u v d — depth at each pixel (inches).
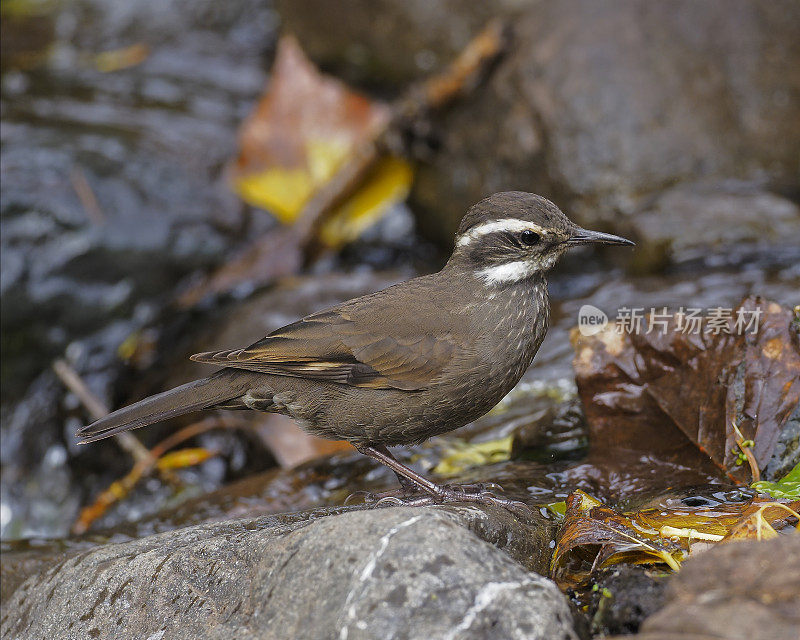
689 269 520.4
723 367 326.6
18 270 564.4
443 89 616.4
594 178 562.9
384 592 215.9
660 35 593.3
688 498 307.3
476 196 601.6
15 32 764.0
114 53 751.1
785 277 490.6
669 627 200.7
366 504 324.2
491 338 329.7
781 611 200.1
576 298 508.4
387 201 630.5
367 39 670.5
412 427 339.6
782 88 581.9
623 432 342.0
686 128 570.3
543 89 586.2
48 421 551.8
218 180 636.1
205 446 489.7
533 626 209.0
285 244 612.4
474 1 632.4
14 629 299.9
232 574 256.1
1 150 614.2
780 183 563.5
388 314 335.3
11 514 530.3
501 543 274.7
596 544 269.1
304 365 333.7
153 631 257.3
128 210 595.5
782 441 315.6
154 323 582.9
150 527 384.5
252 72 740.7
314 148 641.0
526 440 377.7
